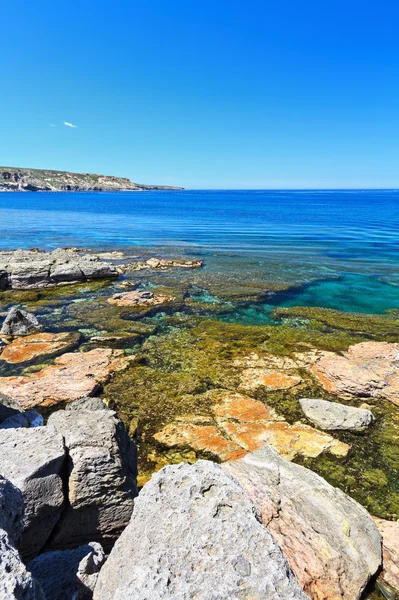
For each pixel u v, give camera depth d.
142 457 10.65
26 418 9.44
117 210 116.12
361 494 9.59
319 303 26.69
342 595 6.44
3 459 6.14
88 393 13.47
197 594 3.68
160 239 56.41
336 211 113.69
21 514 4.64
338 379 14.16
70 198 198.75
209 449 10.74
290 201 185.25
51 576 5.29
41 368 15.84
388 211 113.88
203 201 181.75
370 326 21.56
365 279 33.09
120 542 4.83
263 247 49.12
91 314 23.30
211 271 35.84
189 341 18.89
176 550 4.17
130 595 3.70
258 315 23.62
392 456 10.98
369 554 7.16
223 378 14.92
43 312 23.88
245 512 4.66
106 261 40.50
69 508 6.42
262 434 11.36
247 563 4.00
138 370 15.55
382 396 13.66
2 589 3.32
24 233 62.88
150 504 4.94
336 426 11.95
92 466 6.51
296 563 6.57
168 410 12.75
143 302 25.38
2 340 18.58
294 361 16.44
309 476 8.68
